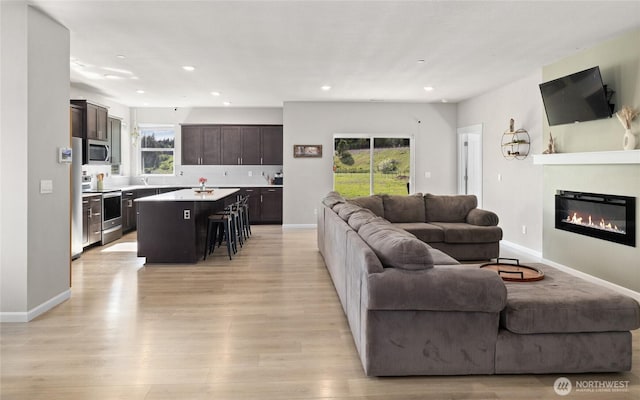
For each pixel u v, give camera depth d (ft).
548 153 17.84
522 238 21.42
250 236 25.76
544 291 8.82
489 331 8.08
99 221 22.21
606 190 14.74
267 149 32.01
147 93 25.73
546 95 17.37
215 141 31.83
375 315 8.03
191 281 15.33
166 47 15.81
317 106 29.07
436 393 7.57
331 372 8.38
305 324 11.02
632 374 8.26
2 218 11.19
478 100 26.25
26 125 11.18
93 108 23.11
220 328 10.73
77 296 13.47
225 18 12.78
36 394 7.51
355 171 29.40
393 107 29.27
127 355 9.13
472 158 29.09
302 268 17.37
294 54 16.83
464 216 20.61
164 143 32.45
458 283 7.84
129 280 15.44
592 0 11.39
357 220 11.90
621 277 14.11
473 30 13.91
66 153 12.95
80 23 12.94
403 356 8.05
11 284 11.21
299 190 29.30
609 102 14.73
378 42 15.24
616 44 14.52
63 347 9.55
